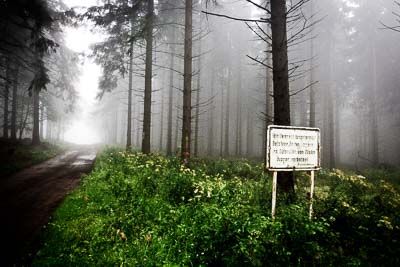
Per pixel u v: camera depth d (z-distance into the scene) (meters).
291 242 3.62
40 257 4.10
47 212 6.35
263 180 8.54
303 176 10.27
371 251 3.88
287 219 4.05
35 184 9.62
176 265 3.67
